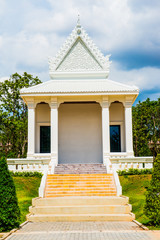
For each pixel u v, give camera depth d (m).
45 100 22.75
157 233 10.65
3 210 11.40
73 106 25.84
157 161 12.27
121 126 24.98
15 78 40.78
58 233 10.88
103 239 9.96
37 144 24.70
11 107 38.94
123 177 19.86
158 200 11.74
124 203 15.10
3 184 11.70
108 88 22.66
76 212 14.28
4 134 37.81
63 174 18.67
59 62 24.91
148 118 43.41
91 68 24.95
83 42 25.19
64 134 25.52
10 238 10.28
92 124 25.58
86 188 17.28
